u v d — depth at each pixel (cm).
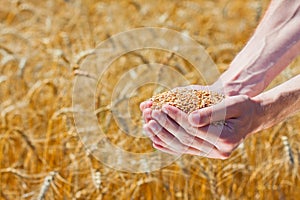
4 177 411
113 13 634
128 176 397
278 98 296
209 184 403
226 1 654
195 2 654
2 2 677
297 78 304
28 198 407
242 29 582
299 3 323
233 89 314
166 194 398
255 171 413
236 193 413
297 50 320
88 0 654
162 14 630
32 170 418
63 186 396
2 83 505
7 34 587
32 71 525
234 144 285
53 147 417
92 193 397
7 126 444
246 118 286
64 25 606
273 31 323
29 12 665
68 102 448
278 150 428
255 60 318
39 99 468
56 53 509
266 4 622
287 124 436
